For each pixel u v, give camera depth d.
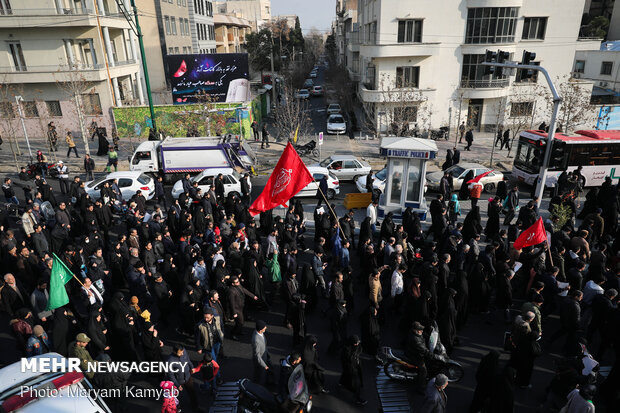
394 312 11.09
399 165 15.79
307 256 14.27
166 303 10.09
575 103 28.12
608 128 32.00
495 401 6.86
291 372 7.32
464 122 33.50
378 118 33.91
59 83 29.77
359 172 21.98
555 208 14.38
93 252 11.57
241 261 11.55
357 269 13.27
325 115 44.06
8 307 9.78
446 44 33.38
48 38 31.36
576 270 10.27
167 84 44.09
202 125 32.19
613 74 39.88
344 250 12.05
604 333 8.80
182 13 48.34
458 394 8.35
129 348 8.48
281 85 54.72
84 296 9.77
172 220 14.08
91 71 31.12
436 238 13.88
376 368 9.10
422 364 8.25
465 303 9.82
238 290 9.81
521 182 22.61
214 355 8.64
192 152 21.41
